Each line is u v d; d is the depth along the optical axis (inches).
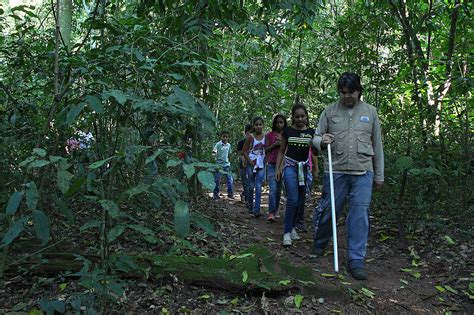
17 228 98.0
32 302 125.0
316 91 373.7
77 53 148.9
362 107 177.8
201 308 134.1
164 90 168.6
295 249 209.8
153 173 117.3
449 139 227.0
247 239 219.9
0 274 118.6
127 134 168.9
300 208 243.6
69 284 138.0
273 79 397.1
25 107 162.7
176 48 151.9
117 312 124.3
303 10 225.1
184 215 94.0
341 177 176.4
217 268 150.1
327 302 145.0
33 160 107.6
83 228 101.7
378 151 178.5
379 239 216.7
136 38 156.6
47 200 158.9
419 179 223.1
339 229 243.8
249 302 141.1
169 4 207.9
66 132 160.4
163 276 144.8
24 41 181.6
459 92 229.8
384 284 163.6
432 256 188.4
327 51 393.4
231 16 215.5
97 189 114.0
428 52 269.4
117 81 140.9
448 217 226.8
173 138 155.7
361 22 291.9
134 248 170.4
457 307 146.6
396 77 270.5
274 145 278.5
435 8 262.5
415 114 235.5
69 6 270.1
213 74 268.7
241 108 513.3
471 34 249.8
